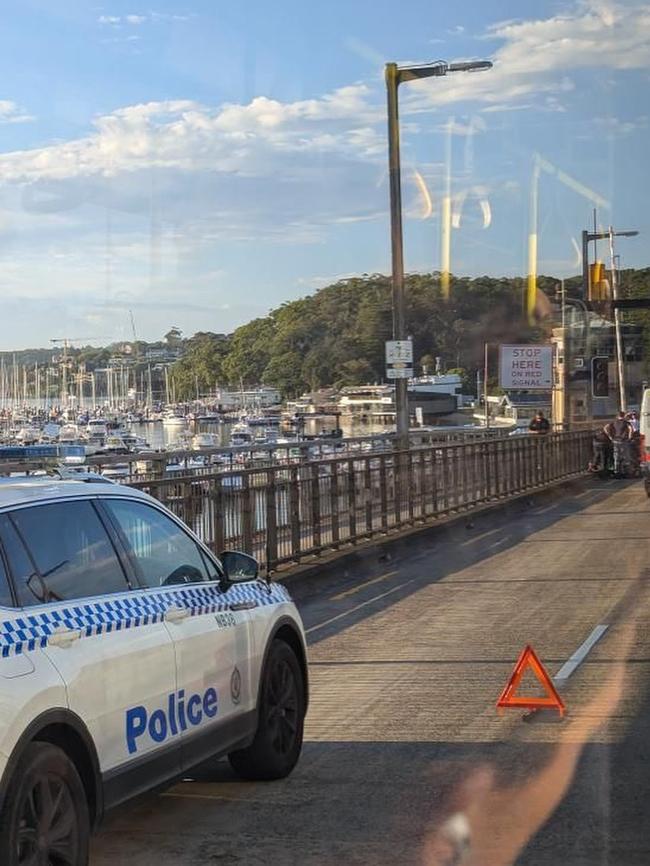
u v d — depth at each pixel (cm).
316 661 956
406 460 1909
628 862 503
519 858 510
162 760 505
